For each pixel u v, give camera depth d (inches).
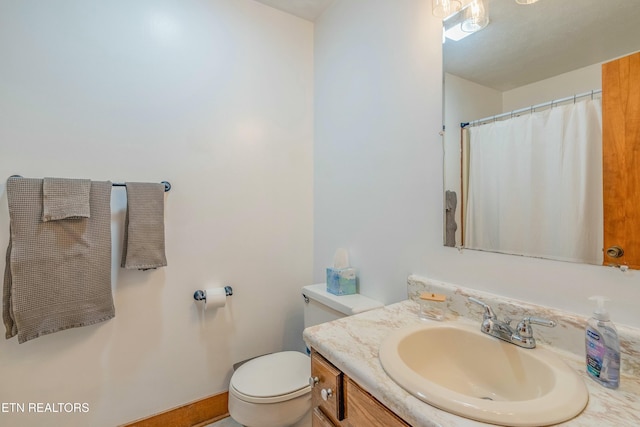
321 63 74.3
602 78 31.0
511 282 37.6
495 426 21.3
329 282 62.7
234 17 66.8
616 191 29.9
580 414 22.3
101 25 53.9
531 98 36.4
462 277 42.9
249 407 47.5
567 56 33.6
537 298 35.2
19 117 48.2
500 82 39.3
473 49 42.1
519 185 37.3
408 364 33.0
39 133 49.4
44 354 49.7
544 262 34.7
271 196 71.5
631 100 29.1
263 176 70.4
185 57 61.4
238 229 67.2
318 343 34.9
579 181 32.4
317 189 75.9
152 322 58.1
